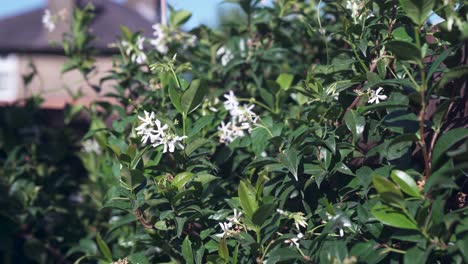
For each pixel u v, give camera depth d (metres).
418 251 1.00
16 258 1.93
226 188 1.39
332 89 1.23
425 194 1.01
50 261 1.85
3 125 1.97
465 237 0.99
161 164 1.33
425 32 1.21
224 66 1.63
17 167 1.88
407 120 1.10
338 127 1.19
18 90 8.30
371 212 1.03
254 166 1.22
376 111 1.20
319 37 1.62
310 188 1.22
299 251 1.13
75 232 1.85
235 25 1.69
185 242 1.20
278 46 1.66
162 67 1.27
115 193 1.46
